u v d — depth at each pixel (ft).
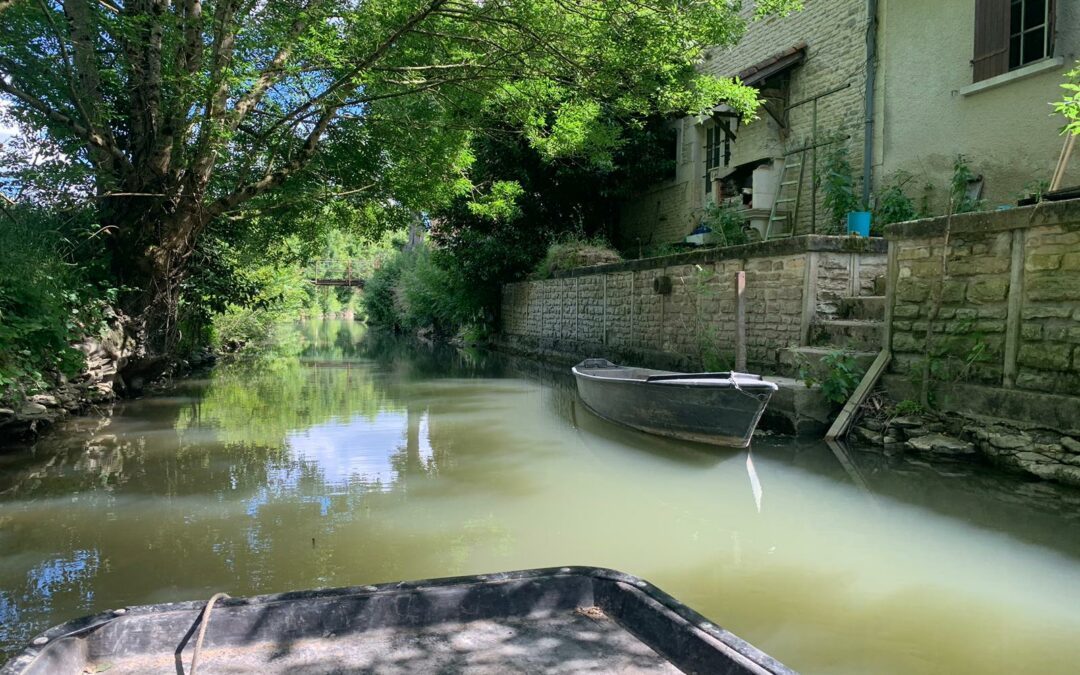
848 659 8.73
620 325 43.57
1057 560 12.13
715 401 21.12
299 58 26.48
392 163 34.68
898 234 22.20
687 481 17.78
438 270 79.25
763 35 44.60
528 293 63.16
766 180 41.81
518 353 64.69
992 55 28.07
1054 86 26.07
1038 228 17.98
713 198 48.88
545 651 5.80
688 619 5.71
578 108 33.68
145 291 31.48
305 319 175.32
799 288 27.09
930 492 16.46
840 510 15.15
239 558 12.18
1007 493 16.31
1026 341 18.31
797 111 41.27
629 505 15.65
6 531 13.74
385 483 17.63
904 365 22.13
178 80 25.43
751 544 13.04
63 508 15.30
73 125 27.17
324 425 26.35
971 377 19.93
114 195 28.12
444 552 12.53
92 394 27.94
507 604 6.50
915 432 20.70
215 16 26.11
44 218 28.07
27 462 19.94
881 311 24.77
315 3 24.61
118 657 5.61
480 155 56.59
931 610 10.17
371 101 31.58
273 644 5.89
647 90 27.04
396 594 6.27
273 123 30.78
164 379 37.83
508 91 30.89
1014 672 8.40
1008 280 18.85
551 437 24.04
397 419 27.84
